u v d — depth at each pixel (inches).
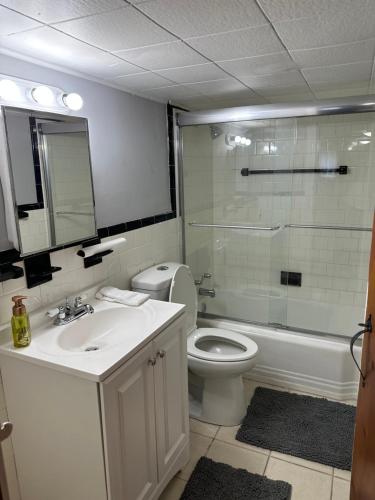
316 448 78.8
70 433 53.8
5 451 60.8
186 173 114.4
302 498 67.9
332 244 117.8
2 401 59.4
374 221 49.3
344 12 48.5
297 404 93.4
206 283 126.3
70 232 69.5
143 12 46.6
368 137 106.1
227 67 73.3
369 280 51.3
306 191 116.8
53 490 59.1
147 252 98.7
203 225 124.8
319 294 122.3
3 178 57.3
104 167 81.0
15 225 58.6
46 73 64.9
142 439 60.0
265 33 55.6
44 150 62.9
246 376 106.7
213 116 103.9
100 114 78.8
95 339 68.1
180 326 70.1
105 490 53.2
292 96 104.7
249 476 72.5
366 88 96.5
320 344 96.6
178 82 83.5
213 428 86.5
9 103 57.1
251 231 124.9
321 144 111.3
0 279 55.9
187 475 73.5
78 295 72.7
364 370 53.9
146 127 95.8
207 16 48.6
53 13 45.8
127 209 89.8
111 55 63.0
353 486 59.2
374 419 44.8
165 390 66.4
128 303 72.2
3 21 47.9
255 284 127.6
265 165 118.6
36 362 53.1
